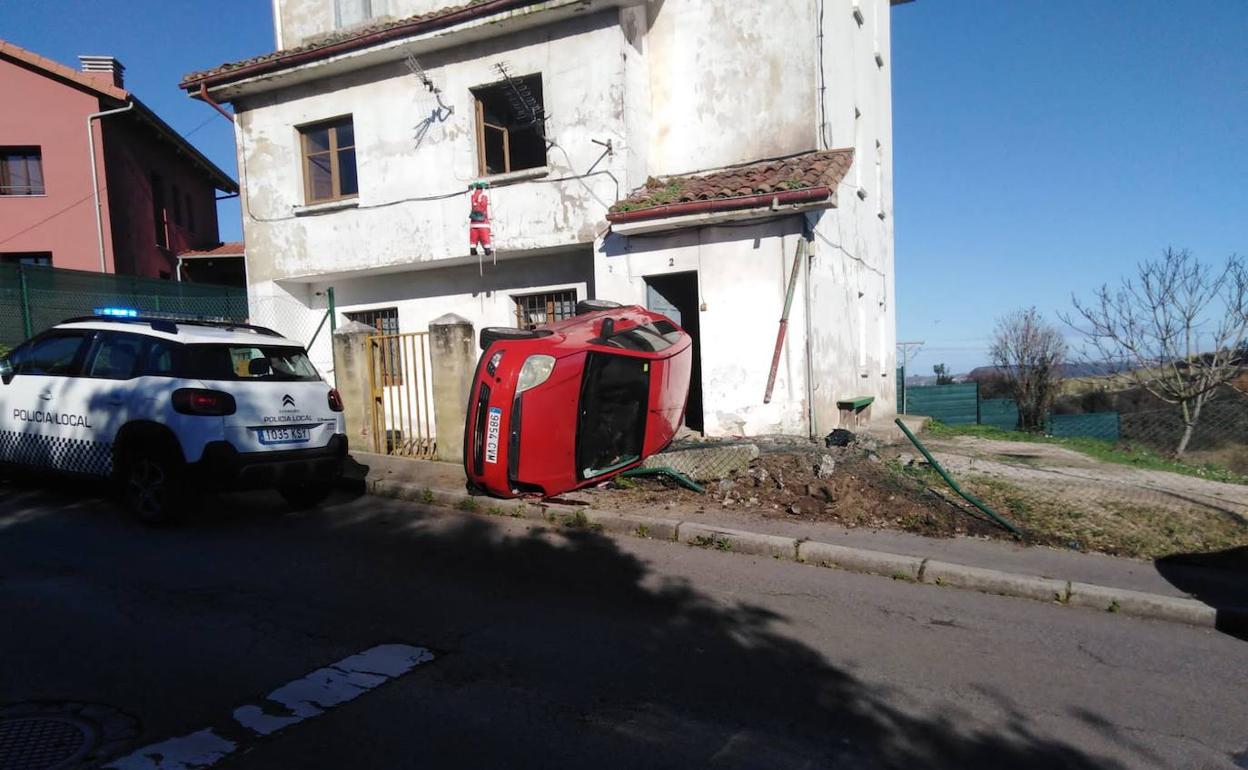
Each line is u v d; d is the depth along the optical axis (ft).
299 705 12.58
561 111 36.65
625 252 35.35
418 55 39.29
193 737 11.52
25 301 42.39
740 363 33.17
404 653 14.70
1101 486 27.22
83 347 24.59
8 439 25.62
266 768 10.72
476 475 24.80
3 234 66.08
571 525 24.18
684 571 20.01
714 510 24.56
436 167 39.55
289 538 22.79
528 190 37.55
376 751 11.21
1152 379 58.29
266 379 23.89
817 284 33.99
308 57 39.96
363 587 18.45
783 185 30.91
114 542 21.70
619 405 26.91
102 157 67.67
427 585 18.70
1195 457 50.42
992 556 20.40
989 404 70.18
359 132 41.14
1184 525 23.03
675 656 14.71
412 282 43.65
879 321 52.16
